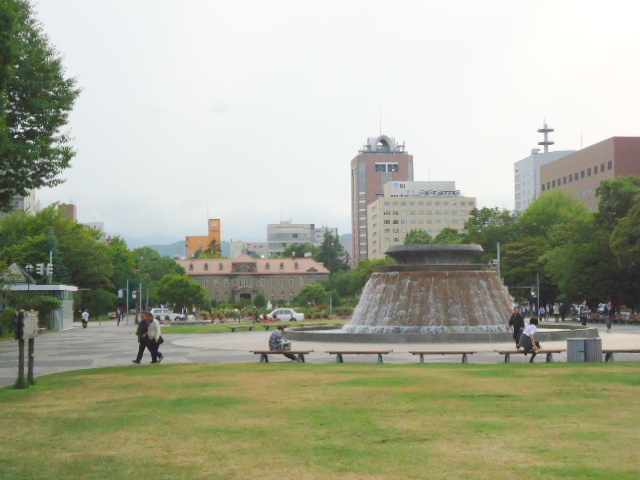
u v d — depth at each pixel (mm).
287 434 11977
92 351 34906
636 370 20500
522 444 11094
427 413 13711
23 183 33000
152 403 15484
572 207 104188
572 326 40438
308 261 192875
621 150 141125
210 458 10547
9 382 21125
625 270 71250
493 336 33125
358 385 17734
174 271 163625
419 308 36906
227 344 38094
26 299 59406
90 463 10438
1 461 10625
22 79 31859
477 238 95812
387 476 9445
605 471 9555
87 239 99812
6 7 26438
